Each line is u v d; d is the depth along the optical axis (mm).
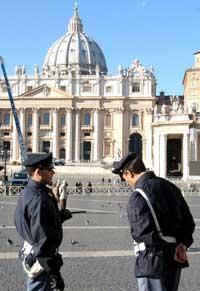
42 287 7047
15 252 16234
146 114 154250
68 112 155625
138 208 6840
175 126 79688
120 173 7473
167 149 84000
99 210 33469
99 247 17312
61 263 6988
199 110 118750
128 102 155250
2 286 11688
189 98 120250
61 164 128875
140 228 6812
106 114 156250
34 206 6977
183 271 13594
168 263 6852
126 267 13992
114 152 155625
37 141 156000
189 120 78188
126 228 22953
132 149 155750
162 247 6816
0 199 45219
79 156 156125
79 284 12016
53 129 156000
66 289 11539
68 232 21438
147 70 155250
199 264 14594
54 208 7137
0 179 80562
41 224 6906
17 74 157375
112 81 156250
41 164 7367
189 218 7145
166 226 6875
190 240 7043
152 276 6785
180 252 6902
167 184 7152
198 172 76750
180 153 83875
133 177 7355
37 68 158375
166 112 91250
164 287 6805
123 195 53906
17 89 157000
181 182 72000
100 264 14414
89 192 56719
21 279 12414
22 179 63781
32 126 156375
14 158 154625
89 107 155625
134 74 155875
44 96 155625
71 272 13305
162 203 6902
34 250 6895
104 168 116375
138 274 6871
